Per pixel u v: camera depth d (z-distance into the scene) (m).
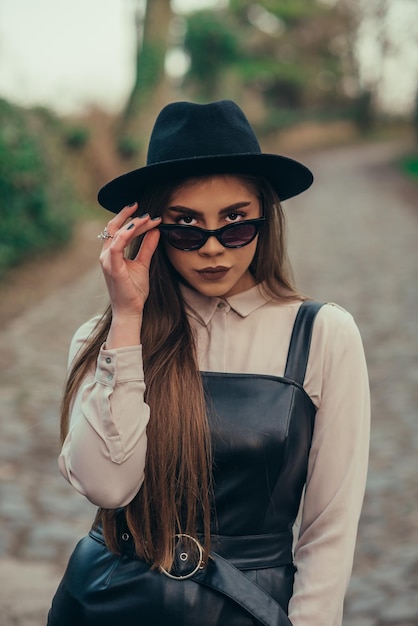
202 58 26.86
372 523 4.18
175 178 1.64
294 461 1.60
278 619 1.52
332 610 1.59
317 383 1.64
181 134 1.66
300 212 16.98
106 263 1.61
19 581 3.52
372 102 41.34
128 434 1.56
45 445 5.16
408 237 13.55
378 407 5.96
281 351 1.67
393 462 4.96
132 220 1.64
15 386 6.27
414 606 3.37
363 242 13.13
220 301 1.72
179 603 1.54
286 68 37.66
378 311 8.74
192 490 1.57
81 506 4.38
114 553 1.63
